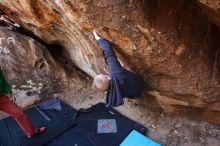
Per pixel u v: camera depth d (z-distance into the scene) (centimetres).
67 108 397
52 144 340
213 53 269
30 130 337
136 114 377
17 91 423
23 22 394
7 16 431
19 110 318
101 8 226
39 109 397
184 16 240
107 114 379
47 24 344
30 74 436
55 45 467
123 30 240
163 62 267
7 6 361
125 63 293
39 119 379
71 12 250
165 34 239
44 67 443
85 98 417
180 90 301
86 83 443
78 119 375
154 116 369
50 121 374
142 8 220
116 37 253
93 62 347
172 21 236
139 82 287
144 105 380
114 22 235
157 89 318
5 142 346
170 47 248
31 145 338
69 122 370
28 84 430
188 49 255
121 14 226
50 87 432
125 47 263
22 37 441
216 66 273
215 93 291
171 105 350
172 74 281
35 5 304
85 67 415
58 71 445
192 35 251
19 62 436
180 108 349
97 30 253
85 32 281
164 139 338
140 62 280
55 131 356
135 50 261
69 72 454
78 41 335
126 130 350
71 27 300
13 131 361
